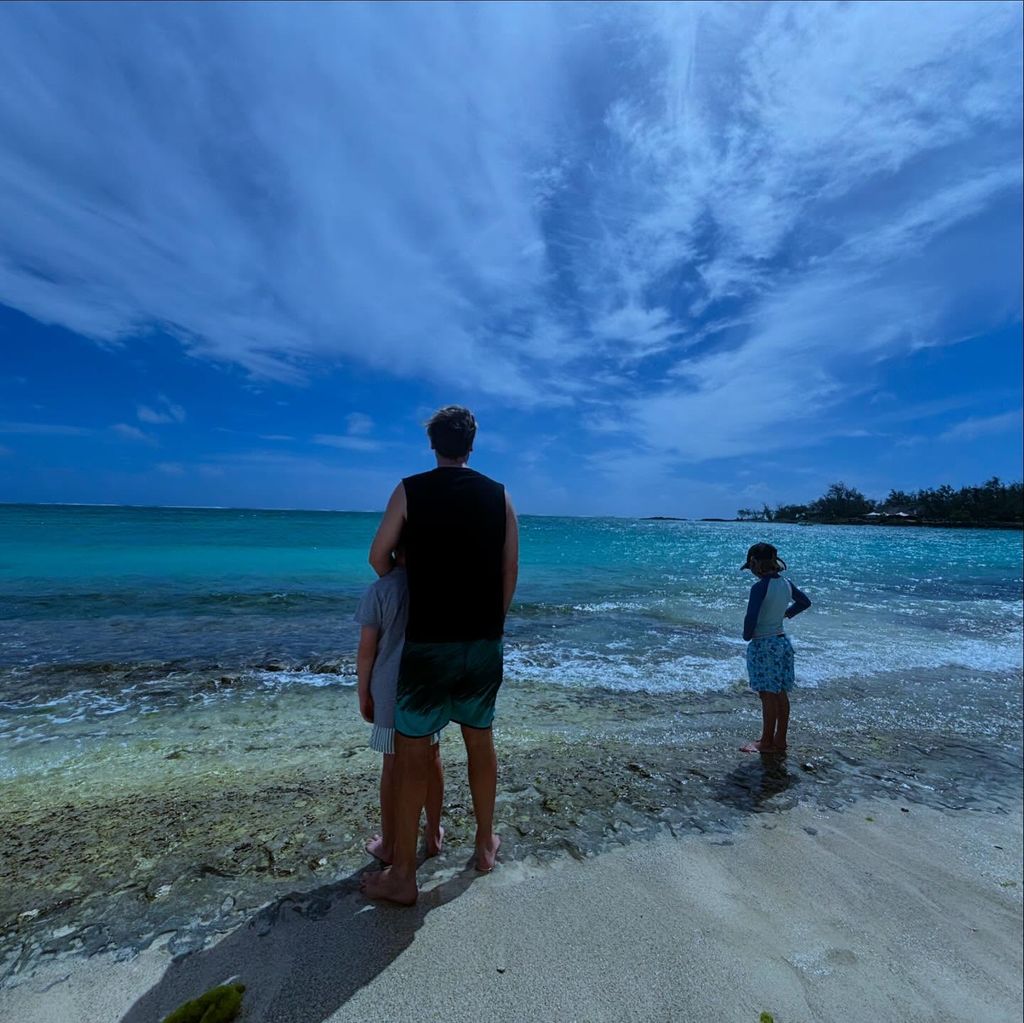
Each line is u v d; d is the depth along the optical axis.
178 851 2.85
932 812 3.86
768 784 4.13
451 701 2.55
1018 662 8.21
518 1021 1.95
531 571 17.56
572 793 3.75
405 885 2.48
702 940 2.42
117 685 5.69
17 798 3.38
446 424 2.60
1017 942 2.62
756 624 4.82
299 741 4.46
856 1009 2.14
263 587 11.88
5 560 10.70
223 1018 1.84
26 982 2.00
